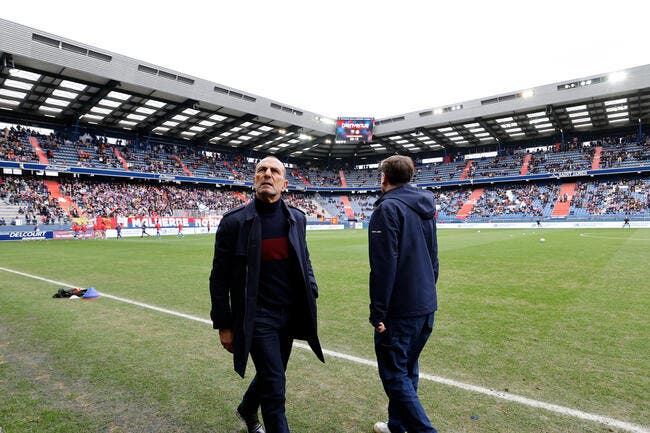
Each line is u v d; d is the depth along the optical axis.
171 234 38.06
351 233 38.19
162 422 2.81
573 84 37.06
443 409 2.93
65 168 35.38
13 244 23.91
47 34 25.78
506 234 29.58
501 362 3.89
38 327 5.25
